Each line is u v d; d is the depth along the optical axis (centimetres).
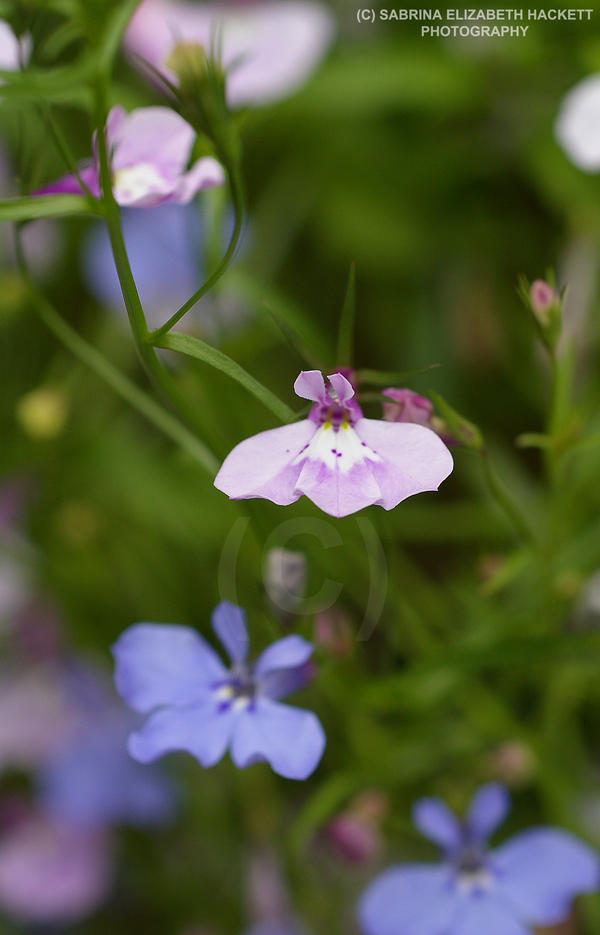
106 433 27
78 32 19
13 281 24
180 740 19
